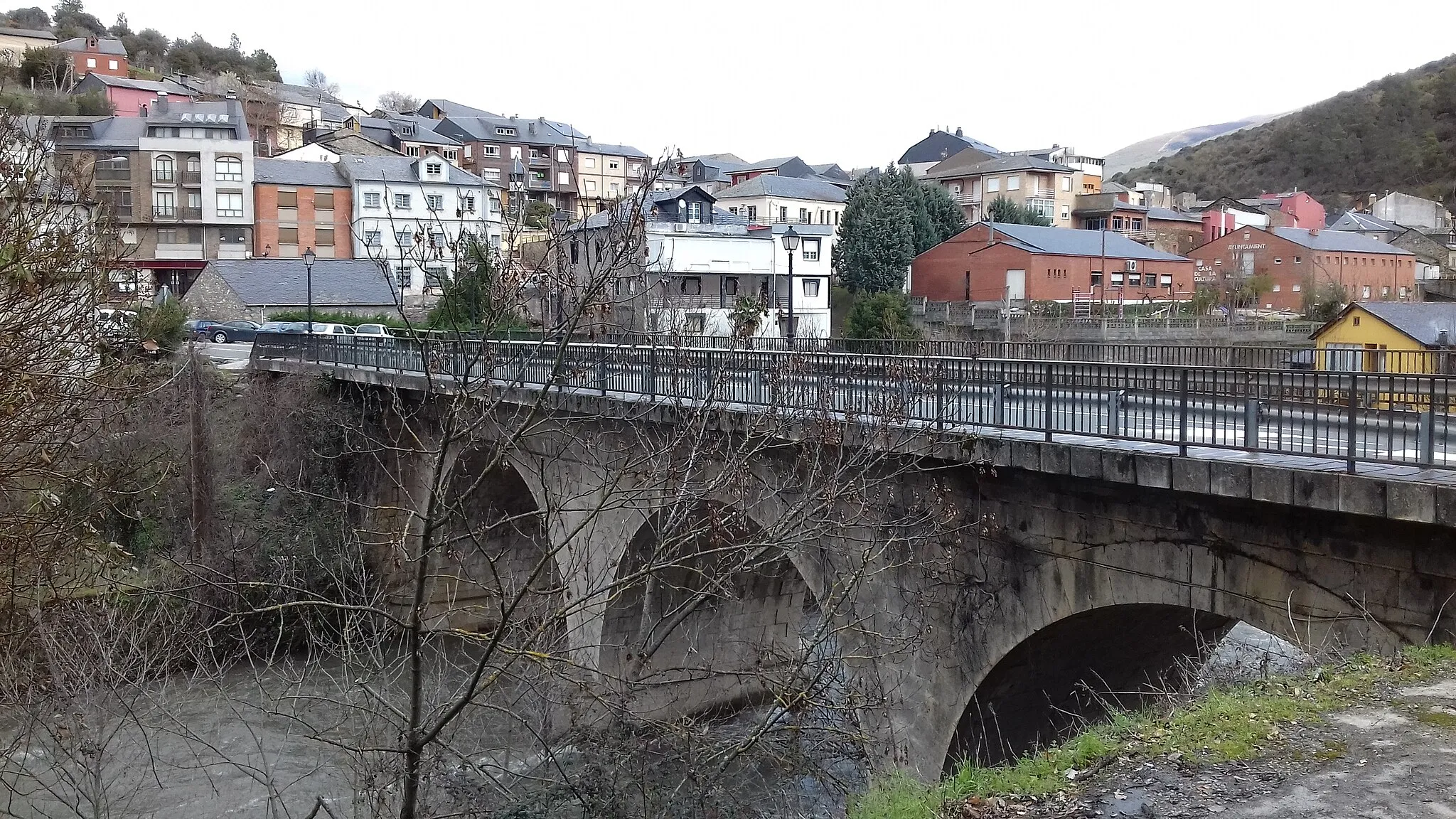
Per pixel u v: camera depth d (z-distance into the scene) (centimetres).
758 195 6888
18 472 1141
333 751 1691
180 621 1605
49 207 1153
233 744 1689
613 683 1515
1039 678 1180
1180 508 928
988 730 1191
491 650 733
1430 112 10688
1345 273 5412
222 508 2516
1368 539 796
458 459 773
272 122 8388
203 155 5678
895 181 5900
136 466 1808
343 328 4456
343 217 6047
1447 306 2748
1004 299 4719
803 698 1011
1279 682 754
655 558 984
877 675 1222
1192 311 4794
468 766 1009
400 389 2517
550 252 924
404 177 6094
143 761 1577
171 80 8600
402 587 2495
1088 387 1054
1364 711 664
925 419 1181
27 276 1040
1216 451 932
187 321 3419
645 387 1656
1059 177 7825
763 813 1167
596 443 1547
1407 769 579
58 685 1117
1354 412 804
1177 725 698
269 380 3066
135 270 1814
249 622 2136
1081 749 699
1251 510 873
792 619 2159
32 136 1722
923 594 1195
